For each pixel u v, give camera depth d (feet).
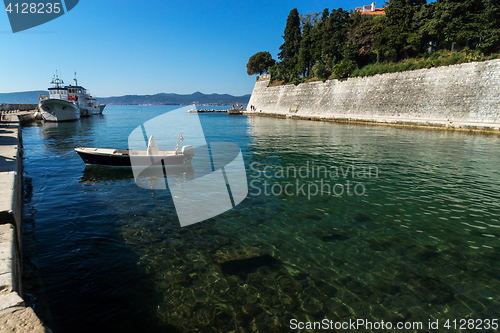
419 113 128.88
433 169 46.70
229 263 18.49
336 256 20.08
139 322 13.82
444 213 28.19
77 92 202.69
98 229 23.79
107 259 19.19
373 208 29.43
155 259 19.36
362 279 17.49
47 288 15.98
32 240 21.61
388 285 16.93
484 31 120.67
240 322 13.97
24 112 183.93
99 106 264.72
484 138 85.71
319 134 99.76
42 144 75.77
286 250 20.80
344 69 168.45
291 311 14.76
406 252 20.74
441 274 18.06
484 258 19.98
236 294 16.01
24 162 51.62
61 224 24.72
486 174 43.47
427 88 126.62
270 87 246.68
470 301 15.62
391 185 37.63
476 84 110.73
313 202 31.04
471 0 128.26
